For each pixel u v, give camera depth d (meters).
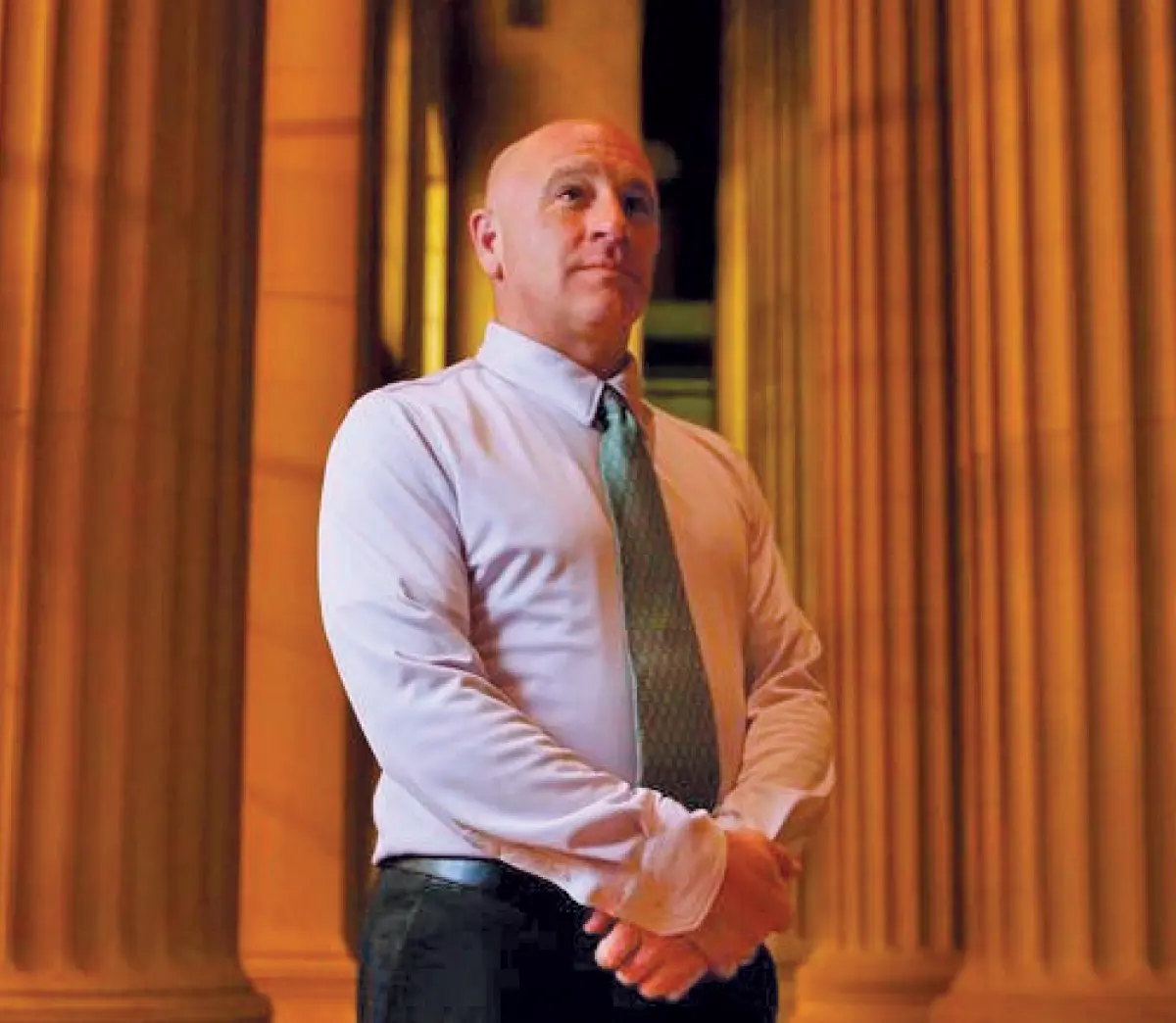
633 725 2.39
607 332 2.55
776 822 2.39
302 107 8.06
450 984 2.28
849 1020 7.91
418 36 11.84
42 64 4.83
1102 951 4.84
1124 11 5.14
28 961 4.48
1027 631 5.07
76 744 4.59
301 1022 7.23
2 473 4.66
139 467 4.78
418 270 11.71
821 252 8.97
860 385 8.59
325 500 2.44
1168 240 5.02
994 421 5.27
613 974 2.30
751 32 12.54
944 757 8.23
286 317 7.84
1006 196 5.27
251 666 7.58
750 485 2.80
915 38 8.79
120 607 4.70
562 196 2.56
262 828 7.47
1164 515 4.93
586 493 2.47
